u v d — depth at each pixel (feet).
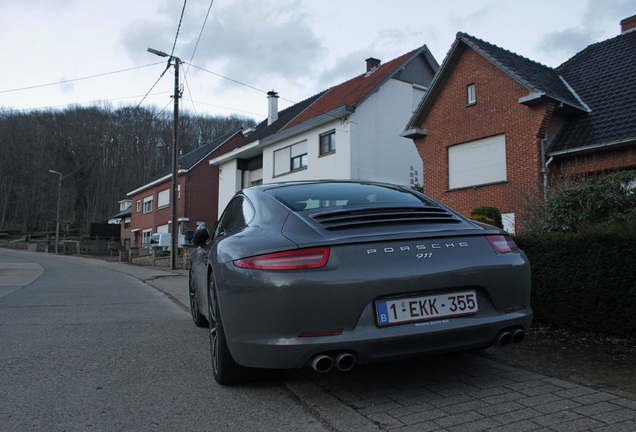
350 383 10.02
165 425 8.15
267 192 11.37
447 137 44.68
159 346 14.38
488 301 8.73
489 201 40.34
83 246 160.04
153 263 76.89
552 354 11.83
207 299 11.59
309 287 7.84
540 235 14.70
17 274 46.34
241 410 8.84
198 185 99.66
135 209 130.52
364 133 58.03
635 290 11.69
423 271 8.23
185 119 124.47
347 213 9.50
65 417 8.55
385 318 8.01
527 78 38.01
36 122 209.15
